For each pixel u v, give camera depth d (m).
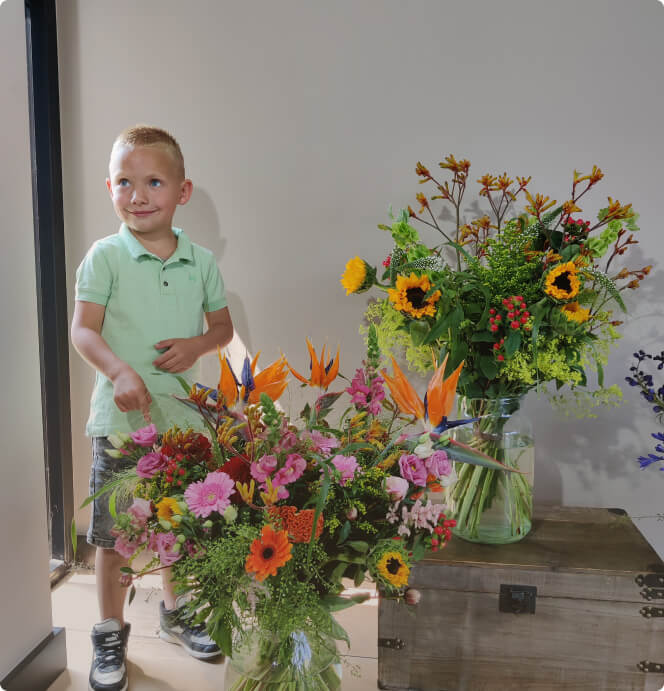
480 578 1.24
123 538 0.80
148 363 1.40
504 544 1.32
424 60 1.59
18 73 1.27
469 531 1.31
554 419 1.66
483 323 1.17
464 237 1.40
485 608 1.25
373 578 0.87
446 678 1.28
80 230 1.76
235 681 0.97
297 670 0.92
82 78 1.71
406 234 1.30
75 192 1.75
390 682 1.30
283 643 0.88
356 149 1.64
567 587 1.22
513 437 1.27
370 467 0.90
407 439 0.88
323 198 1.67
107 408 1.38
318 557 0.84
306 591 0.81
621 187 1.56
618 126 1.55
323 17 1.61
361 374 0.94
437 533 0.87
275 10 1.62
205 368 1.77
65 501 1.82
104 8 1.68
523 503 1.31
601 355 1.28
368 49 1.60
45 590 1.37
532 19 1.54
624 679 1.22
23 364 1.29
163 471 0.83
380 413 0.99
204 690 1.36
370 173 1.64
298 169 1.67
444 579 1.25
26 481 1.31
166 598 1.50
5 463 1.24
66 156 1.74
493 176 1.60
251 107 1.66
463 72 1.58
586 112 1.55
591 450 1.65
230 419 0.82
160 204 1.37
